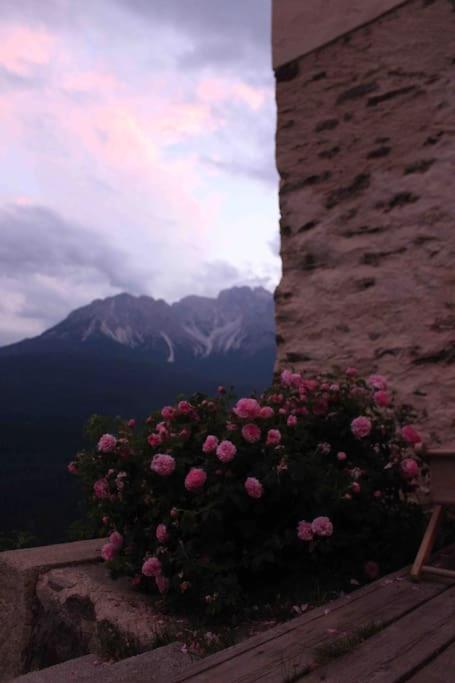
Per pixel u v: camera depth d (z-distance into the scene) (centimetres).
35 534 427
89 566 309
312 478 262
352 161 434
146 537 269
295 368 439
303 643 173
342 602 211
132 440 277
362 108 434
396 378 390
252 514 264
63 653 270
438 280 382
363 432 282
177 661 200
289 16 485
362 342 410
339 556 277
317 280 440
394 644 168
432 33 405
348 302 421
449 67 395
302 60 471
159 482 262
